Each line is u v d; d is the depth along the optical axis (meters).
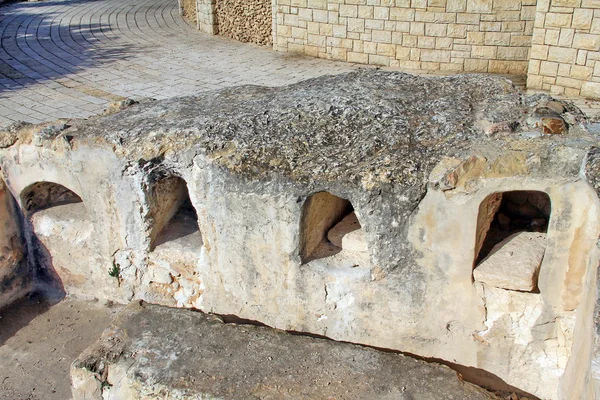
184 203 5.32
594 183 3.36
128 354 4.17
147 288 5.10
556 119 4.03
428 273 4.00
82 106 10.71
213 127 4.48
